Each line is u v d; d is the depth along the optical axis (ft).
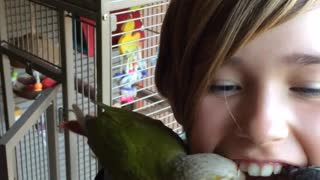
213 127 1.26
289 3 1.10
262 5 1.12
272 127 1.16
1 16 3.71
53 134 3.40
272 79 1.16
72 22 3.15
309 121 1.17
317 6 1.12
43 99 3.14
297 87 1.16
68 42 3.19
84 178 3.60
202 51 1.29
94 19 2.82
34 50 3.60
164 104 3.50
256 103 1.17
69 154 3.53
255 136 1.17
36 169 3.78
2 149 2.60
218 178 1.12
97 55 2.87
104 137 1.38
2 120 4.36
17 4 3.71
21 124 2.79
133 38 3.28
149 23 3.42
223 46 1.17
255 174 1.23
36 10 3.58
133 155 1.29
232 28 1.16
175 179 1.17
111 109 1.49
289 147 1.20
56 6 3.13
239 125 1.21
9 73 3.93
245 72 1.19
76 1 2.92
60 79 3.33
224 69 1.20
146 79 3.52
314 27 1.12
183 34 1.39
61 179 3.87
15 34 3.76
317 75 1.15
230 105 1.22
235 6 1.16
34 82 4.13
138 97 3.53
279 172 1.23
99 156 1.39
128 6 2.90
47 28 3.59
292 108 1.18
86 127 1.50
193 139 1.31
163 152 1.27
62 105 3.41
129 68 3.34
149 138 1.32
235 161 1.24
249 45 1.15
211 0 1.24
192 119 1.33
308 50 1.12
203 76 1.24
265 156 1.20
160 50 1.56
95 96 3.09
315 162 1.20
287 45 1.13
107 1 2.77
